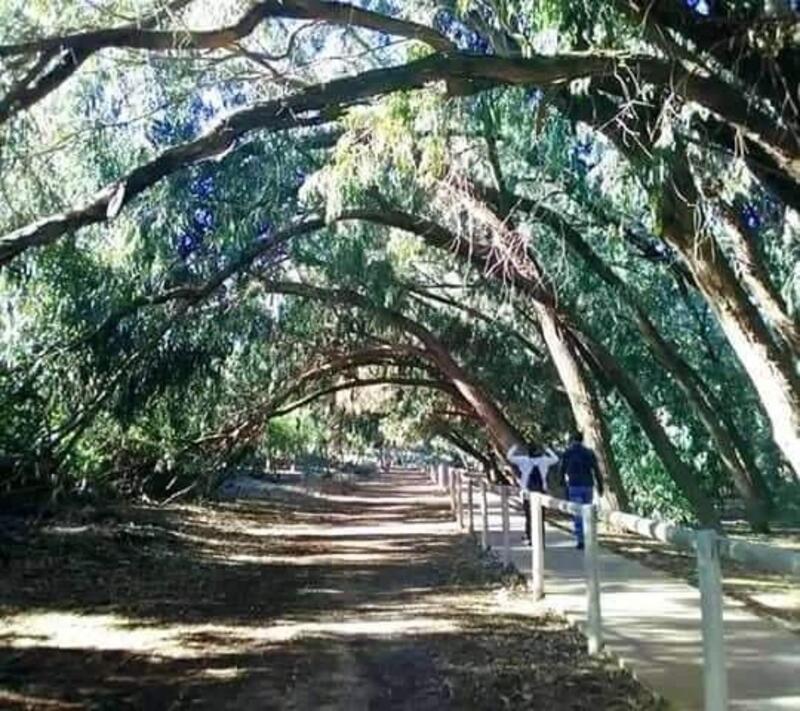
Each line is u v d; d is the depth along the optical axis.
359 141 12.98
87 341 19.09
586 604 10.82
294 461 55.66
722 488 27.34
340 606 13.09
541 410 31.58
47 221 9.20
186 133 15.34
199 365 22.39
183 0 10.06
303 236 21.14
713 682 5.52
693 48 10.01
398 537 23.73
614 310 23.39
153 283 19.19
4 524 18.77
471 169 16.83
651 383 25.53
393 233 21.16
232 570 17.14
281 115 9.50
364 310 27.20
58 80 9.33
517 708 7.90
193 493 29.86
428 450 73.81
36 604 12.90
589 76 9.56
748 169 11.25
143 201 17.08
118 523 21.69
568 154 15.16
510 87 10.84
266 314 26.12
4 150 12.74
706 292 13.73
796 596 12.38
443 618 11.87
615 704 7.83
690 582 13.73
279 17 10.96
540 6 9.18
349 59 13.49
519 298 23.16
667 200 12.05
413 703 8.18
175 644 10.59
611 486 22.52
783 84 9.52
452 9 11.54
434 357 29.91
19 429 19.48
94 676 9.21
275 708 8.12
